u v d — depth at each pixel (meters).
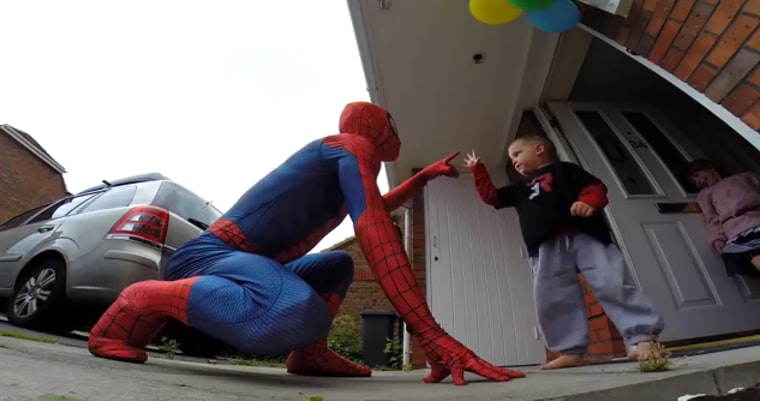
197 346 3.32
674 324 2.15
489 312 3.59
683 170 2.73
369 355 4.65
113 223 2.81
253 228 1.23
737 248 2.21
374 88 3.29
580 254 1.83
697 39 1.42
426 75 3.20
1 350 0.92
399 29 2.86
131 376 0.75
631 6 1.74
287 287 1.02
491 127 3.71
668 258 2.36
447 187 4.18
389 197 1.51
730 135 2.87
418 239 4.06
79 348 1.65
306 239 1.29
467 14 2.75
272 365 3.07
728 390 0.71
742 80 1.27
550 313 1.89
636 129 2.98
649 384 0.71
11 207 7.61
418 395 0.75
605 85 3.16
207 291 1.05
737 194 2.31
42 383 0.55
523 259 3.83
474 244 3.89
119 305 1.15
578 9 2.01
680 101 3.18
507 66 3.12
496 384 0.92
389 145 1.52
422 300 1.05
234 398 0.62
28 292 2.88
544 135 3.14
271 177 1.30
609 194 2.58
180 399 0.56
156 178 3.46
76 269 2.70
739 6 1.25
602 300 1.74
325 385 1.00
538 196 2.01
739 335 2.16
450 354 0.99
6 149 7.70
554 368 1.81
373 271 1.09
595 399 0.68
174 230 2.94
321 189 1.29
